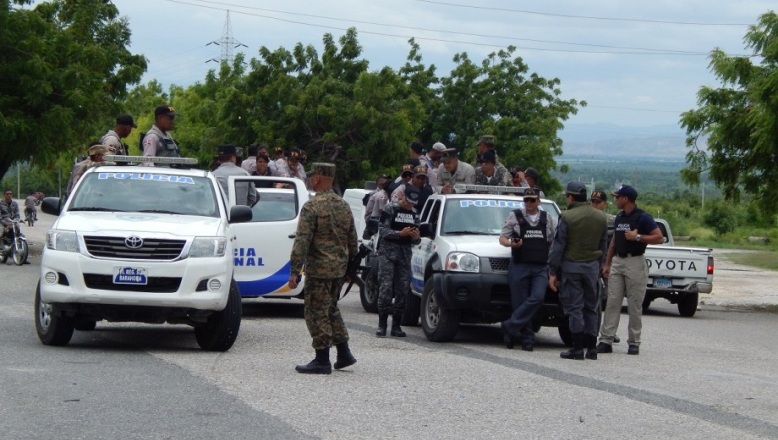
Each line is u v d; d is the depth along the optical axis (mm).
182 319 11602
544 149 46156
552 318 13938
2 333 12906
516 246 13258
